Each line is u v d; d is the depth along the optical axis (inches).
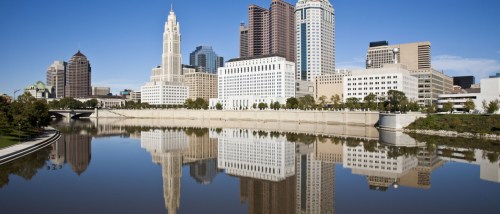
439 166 4468.5
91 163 4753.9
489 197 3122.5
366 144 6599.4
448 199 3073.3
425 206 2891.2
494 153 5339.6
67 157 5191.9
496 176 3907.5
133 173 4146.2
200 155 5521.7
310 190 3427.7
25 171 4165.8
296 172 4232.3
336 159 5059.1
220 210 2827.3
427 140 6953.7
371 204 2965.1
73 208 2815.0
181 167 4539.9
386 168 4389.8
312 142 7111.2
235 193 3319.4
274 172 4242.1
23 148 5319.9
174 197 3157.0
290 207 2908.5
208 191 3383.4
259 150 6038.4
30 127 7696.9
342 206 2918.3
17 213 2687.0
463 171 4165.8
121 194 3233.3
